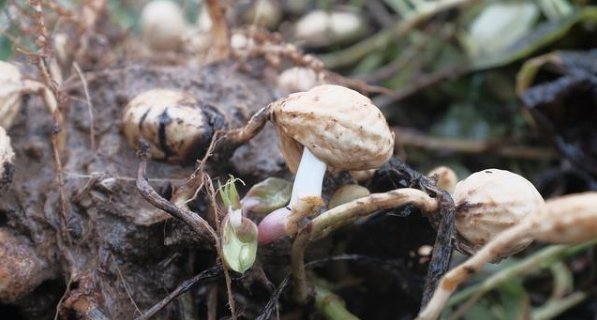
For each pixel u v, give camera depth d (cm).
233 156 33
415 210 32
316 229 30
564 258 38
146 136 32
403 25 48
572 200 26
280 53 37
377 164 29
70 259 31
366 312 35
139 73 35
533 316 38
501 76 46
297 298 32
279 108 29
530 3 47
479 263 28
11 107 32
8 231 31
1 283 30
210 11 36
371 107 29
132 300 30
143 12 41
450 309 36
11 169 30
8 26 36
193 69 36
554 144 41
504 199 29
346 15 49
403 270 34
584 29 43
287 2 50
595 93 41
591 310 39
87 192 32
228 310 32
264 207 31
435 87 47
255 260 31
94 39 37
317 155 29
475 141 44
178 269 31
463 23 49
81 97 34
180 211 29
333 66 48
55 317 30
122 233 31
